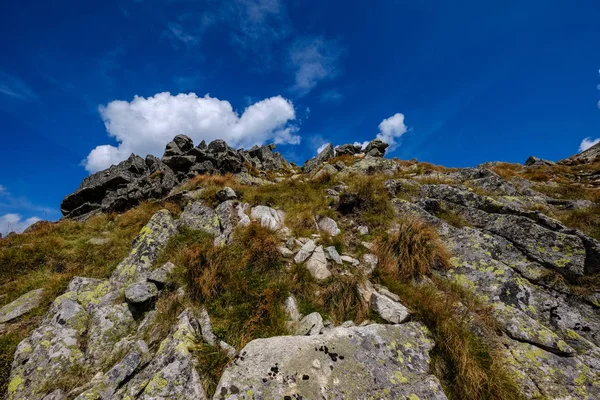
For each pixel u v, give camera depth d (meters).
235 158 23.39
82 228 12.98
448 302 5.89
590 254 6.45
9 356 5.11
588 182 15.73
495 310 5.73
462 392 4.25
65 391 4.43
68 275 7.67
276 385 3.88
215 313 5.68
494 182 12.09
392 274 6.82
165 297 6.21
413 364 4.53
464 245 7.54
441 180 13.45
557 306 5.79
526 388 4.38
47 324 5.56
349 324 5.49
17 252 9.14
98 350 5.14
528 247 7.09
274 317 5.51
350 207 10.05
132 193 18.48
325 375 4.09
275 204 10.70
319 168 19.17
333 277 6.55
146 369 4.34
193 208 10.31
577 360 4.75
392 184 11.16
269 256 7.04
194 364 4.36
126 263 7.45
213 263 6.61
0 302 7.15
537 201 10.81
